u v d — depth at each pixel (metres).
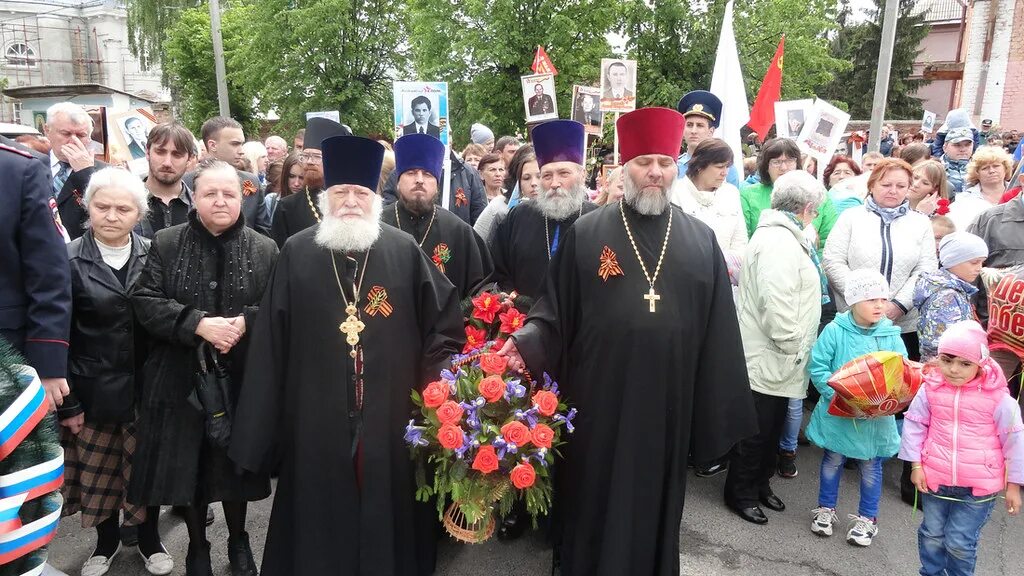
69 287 2.66
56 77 39.75
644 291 2.80
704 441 2.91
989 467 2.83
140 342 3.11
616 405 2.80
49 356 2.56
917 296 3.90
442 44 19.25
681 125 2.86
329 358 2.72
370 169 2.79
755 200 4.94
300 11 20.33
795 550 3.54
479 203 6.34
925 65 33.62
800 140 6.80
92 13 39.78
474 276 4.07
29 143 5.38
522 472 2.65
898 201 4.23
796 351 3.68
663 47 20.20
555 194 3.62
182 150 3.84
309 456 2.69
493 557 3.44
